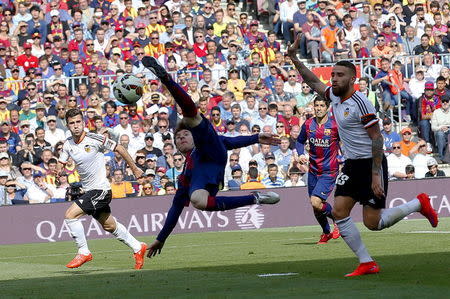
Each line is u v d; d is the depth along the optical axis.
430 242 25.14
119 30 48.69
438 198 40.16
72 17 50.44
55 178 38.84
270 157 40.84
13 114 42.78
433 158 41.72
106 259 25.09
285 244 27.67
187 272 19.64
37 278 20.03
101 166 21.97
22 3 50.16
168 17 51.69
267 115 44.28
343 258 21.28
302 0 52.00
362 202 17.33
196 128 16.80
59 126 43.03
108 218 21.80
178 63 48.84
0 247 35.16
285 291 15.07
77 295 16.09
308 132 26.30
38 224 37.31
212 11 52.22
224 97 44.25
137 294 15.77
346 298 13.88
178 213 17.91
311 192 26.83
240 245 28.42
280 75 46.78
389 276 16.66
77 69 46.34
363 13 53.84
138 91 19.50
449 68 48.12
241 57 48.94
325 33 51.03
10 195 37.81
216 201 16.94
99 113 43.62
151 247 18.11
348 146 17.27
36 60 47.69
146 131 42.62
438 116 44.72
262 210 39.38
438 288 14.62
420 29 53.47
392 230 31.98
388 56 49.34
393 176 41.78
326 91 17.73
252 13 57.06
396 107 47.22
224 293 15.20
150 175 39.09
